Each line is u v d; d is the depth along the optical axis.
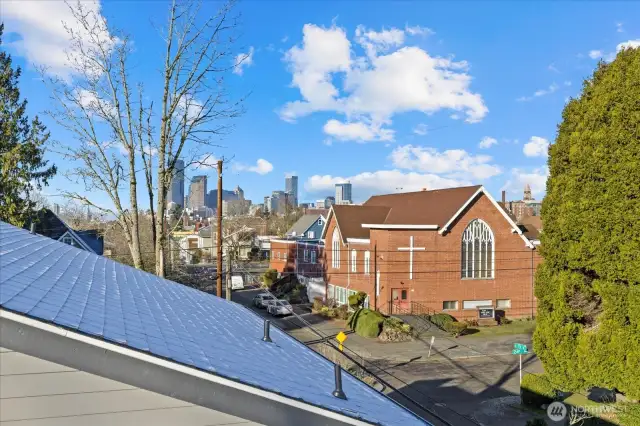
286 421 4.15
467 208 36.50
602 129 14.91
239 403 3.98
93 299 4.86
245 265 64.25
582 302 16.12
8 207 27.08
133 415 3.72
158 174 23.09
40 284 4.51
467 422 17.44
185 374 3.80
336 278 42.38
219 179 20.72
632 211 14.09
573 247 15.59
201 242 77.19
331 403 4.63
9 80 30.05
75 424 3.56
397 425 4.96
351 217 42.62
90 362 3.53
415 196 42.84
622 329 14.27
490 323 35.41
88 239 39.91
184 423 3.87
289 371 5.54
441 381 22.53
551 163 17.05
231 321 8.35
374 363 25.55
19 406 3.43
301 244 50.88
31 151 28.77
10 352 3.41
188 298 9.38
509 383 22.19
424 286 35.75
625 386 14.30
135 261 23.50
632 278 14.05
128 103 22.98
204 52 23.33
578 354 15.48
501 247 37.41
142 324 4.60
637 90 14.02
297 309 41.78
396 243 35.38
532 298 38.06
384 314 34.62
